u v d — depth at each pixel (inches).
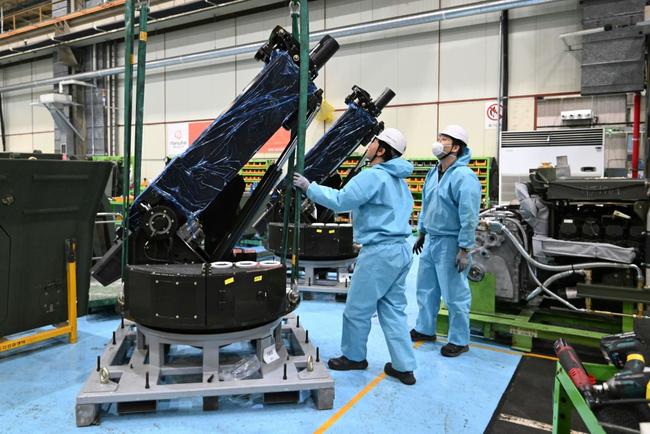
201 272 91.4
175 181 99.0
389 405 97.8
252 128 99.9
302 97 97.1
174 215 99.6
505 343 138.3
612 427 51.3
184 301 90.1
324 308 173.6
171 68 512.4
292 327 125.6
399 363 108.0
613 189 124.4
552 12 330.3
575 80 326.0
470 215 116.9
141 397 87.3
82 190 127.7
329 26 416.5
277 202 198.4
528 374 114.7
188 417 90.8
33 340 121.1
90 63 552.4
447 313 143.8
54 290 127.0
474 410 96.3
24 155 172.2
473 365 120.4
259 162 438.3
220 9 456.1
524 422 91.7
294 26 103.5
